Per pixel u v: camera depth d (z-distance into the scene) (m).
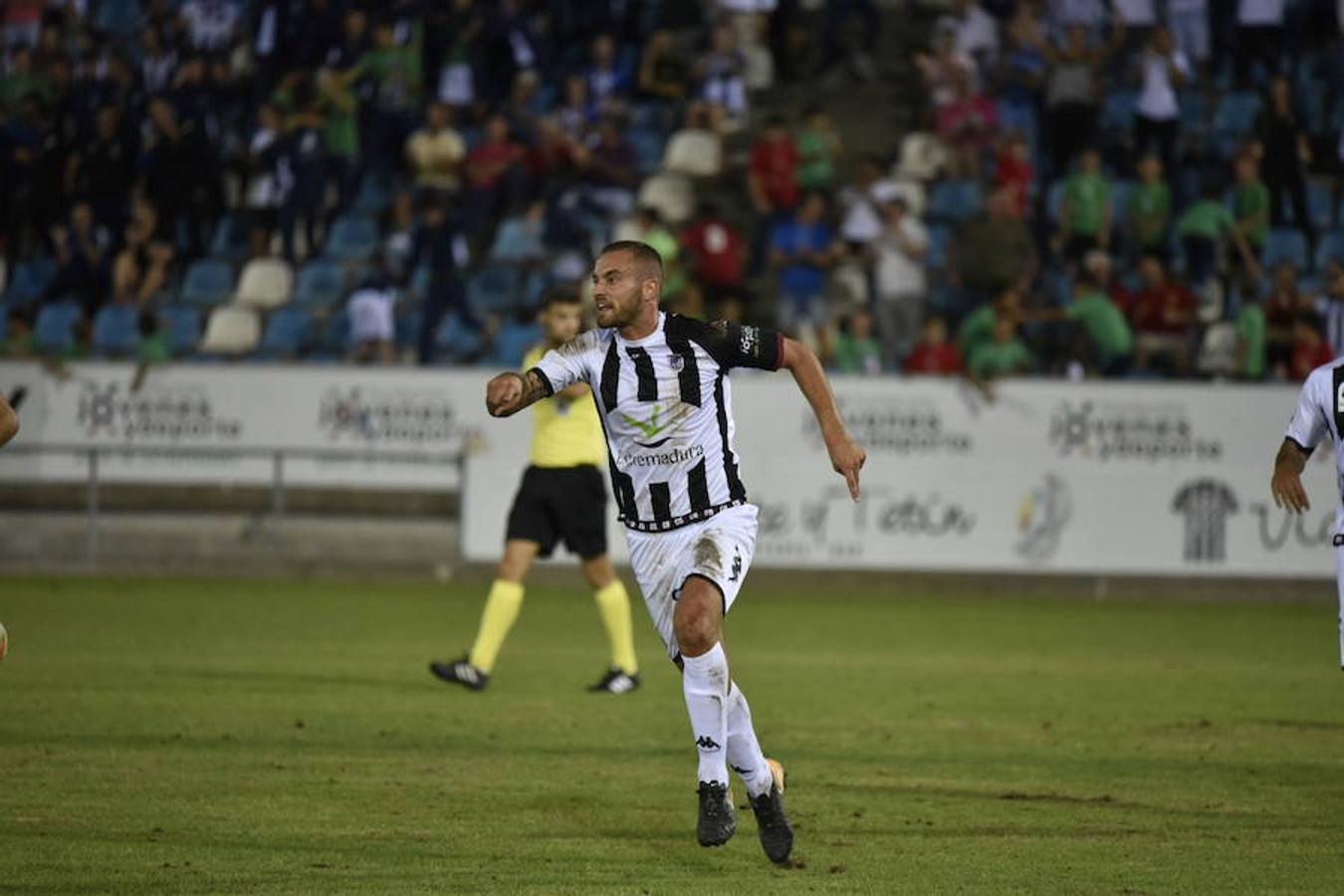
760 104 81.12
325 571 60.31
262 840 21.41
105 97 76.81
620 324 20.08
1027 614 52.66
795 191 70.19
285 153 74.06
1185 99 78.00
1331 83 76.75
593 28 79.94
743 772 19.89
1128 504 57.78
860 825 22.88
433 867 20.14
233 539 61.50
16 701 32.72
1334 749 29.38
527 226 71.88
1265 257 70.81
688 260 67.62
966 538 57.91
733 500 20.50
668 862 20.56
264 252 73.25
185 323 72.56
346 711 32.34
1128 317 65.19
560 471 35.31
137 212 74.19
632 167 73.88
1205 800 24.78
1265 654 43.59
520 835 21.94
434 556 61.62
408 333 69.94
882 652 43.28
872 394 57.94
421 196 72.94
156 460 61.06
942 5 85.56
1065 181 70.19
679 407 20.11
